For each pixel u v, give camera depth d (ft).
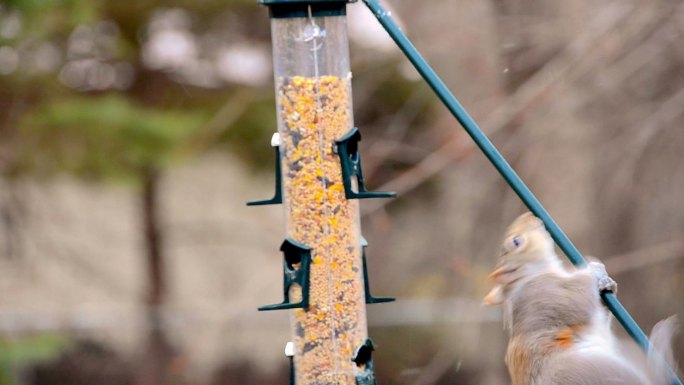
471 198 45.96
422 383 44.06
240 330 63.82
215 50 63.93
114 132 58.39
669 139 43.19
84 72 63.67
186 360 61.62
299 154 21.53
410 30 46.29
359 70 48.37
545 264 18.71
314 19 21.52
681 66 42.22
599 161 43.39
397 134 47.75
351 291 21.39
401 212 54.24
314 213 21.44
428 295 51.52
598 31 41.32
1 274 69.36
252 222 74.13
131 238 73.97
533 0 43.39
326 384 21.26
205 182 73.56
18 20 55.93
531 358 17.78
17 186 64.39
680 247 42.42
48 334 58.08
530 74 43.96
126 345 64.54
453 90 45.73
